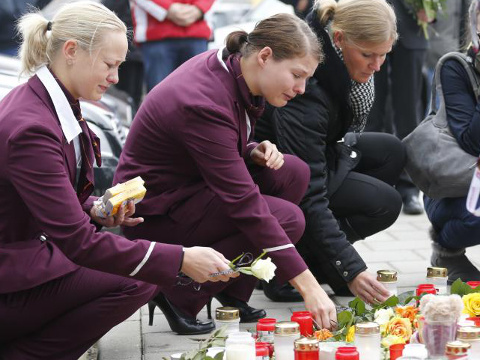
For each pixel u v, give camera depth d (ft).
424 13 23.80
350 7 14.93
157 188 14.21
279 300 16.98
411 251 21.26
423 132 17.26
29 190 11.20
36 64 11.75
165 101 13.46
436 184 17.02
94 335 12.39
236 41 13.46
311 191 15.26
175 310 14.90
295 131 15.55
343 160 17.04
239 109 13.24
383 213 16.93
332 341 11.55
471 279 17.67
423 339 10.85
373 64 15.11
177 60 26.02
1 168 11.32
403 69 25.64
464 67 16.85
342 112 15.97
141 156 14.15
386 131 27.45
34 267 11.68
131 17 29.01
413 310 12.31
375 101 25.50
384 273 13.99
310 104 15.51
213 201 14.10
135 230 14.51
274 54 12.75
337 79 15.31
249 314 15.51
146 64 26.27
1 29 28.12
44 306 12.00
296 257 12.69
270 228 12.76
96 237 11.39
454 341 10.23
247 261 14.24
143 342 14.64
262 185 15.01
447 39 27.96
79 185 12.34
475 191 11.39
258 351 11.12
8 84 20.34
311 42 12.77
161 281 11.62
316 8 15.34
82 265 11.48
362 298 14.58
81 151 12.18
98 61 11.50
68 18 11.53
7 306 11.87
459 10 27.76
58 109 11.57
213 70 13.34
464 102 16.85
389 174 17.81
